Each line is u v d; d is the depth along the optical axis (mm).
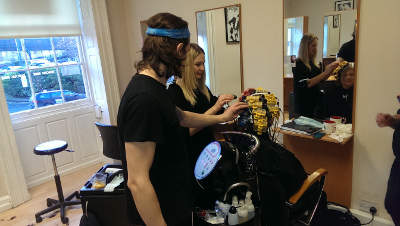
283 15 2203
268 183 1315
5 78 2939
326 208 1985
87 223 1255
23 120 3066
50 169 3316
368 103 1917
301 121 2189
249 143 1310
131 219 1130
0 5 2779
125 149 929
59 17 3230
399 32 1715
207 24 2744
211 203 1426
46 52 3225
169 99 997
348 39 1913
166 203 1023
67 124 3426
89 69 3551
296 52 2197
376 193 2012
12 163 2742
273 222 1363
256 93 1385
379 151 1938
